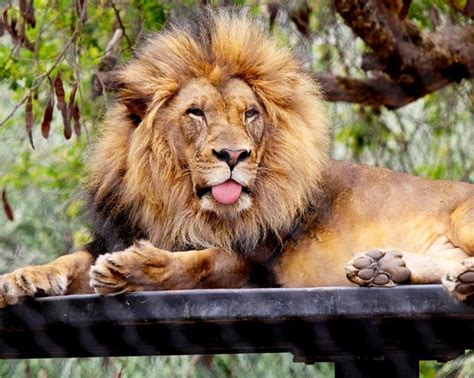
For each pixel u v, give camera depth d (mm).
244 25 9844
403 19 13258
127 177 9789
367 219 9961
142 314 8555
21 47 13453
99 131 10250
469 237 9609
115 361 14055
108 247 10008
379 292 8211
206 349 9484
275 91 9750
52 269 9133
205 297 8445
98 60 14078
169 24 10062
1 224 14195
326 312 8266
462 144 15297
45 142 14523
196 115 9492
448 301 8094
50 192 14266
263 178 9664
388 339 8852
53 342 9359
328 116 10273
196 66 9625
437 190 9977
